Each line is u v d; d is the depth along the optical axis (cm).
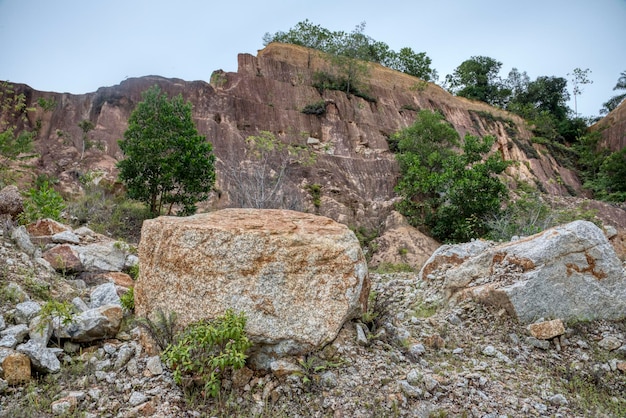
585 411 437
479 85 5472
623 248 1020
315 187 2111
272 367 412
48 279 585
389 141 2856
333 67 3456
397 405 397
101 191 1489
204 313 430
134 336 469
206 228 451
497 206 1780
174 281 452
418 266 1673
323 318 437
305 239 460
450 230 1923
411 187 2100
